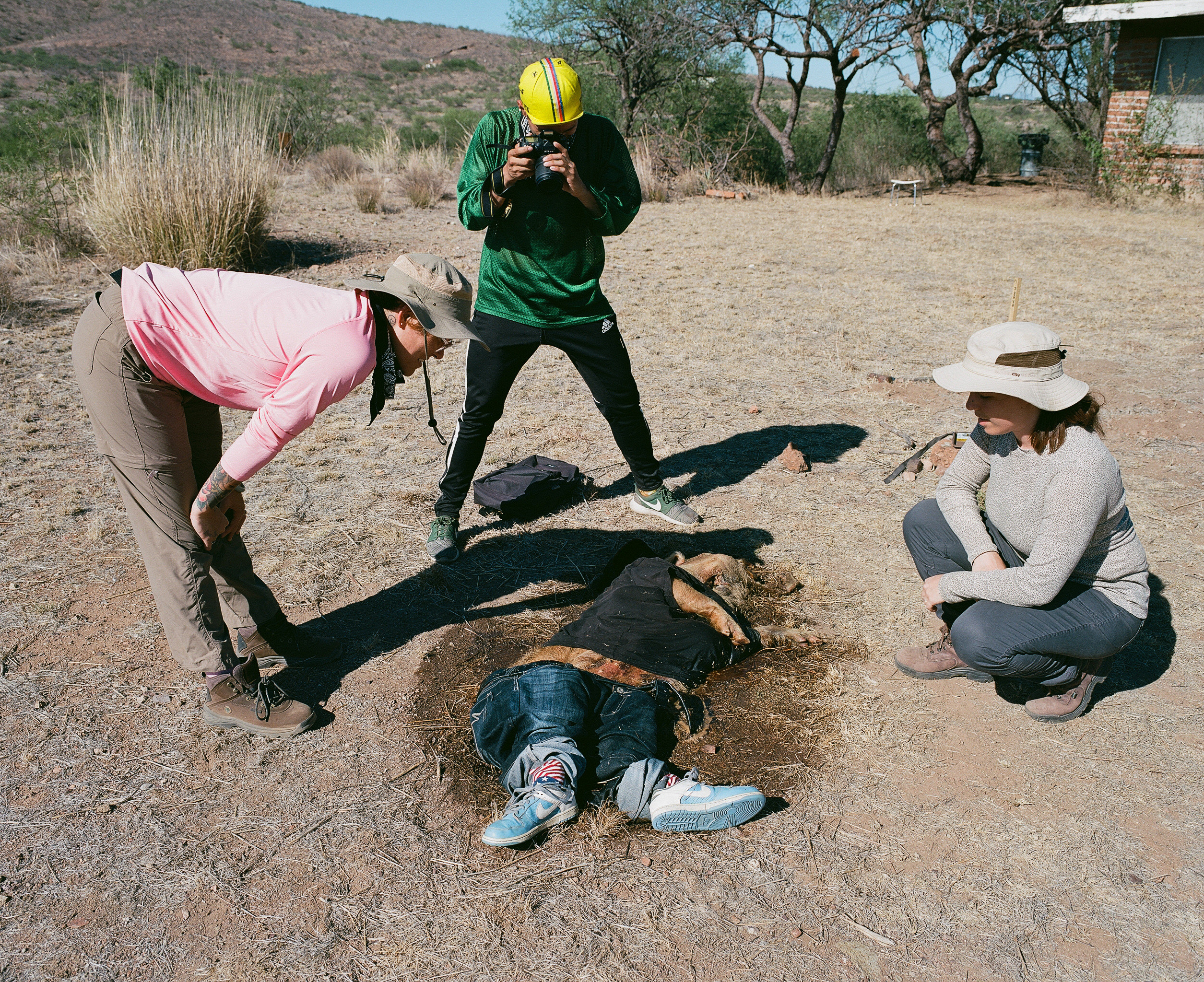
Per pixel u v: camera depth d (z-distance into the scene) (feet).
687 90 66.08
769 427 18.47
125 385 8.23
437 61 294.46
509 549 13.70
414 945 7.10
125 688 10.18
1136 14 47.62
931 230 41.98
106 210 29.32
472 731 9.34
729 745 9.37
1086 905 7.46
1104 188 51.37
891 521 14.40
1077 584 9.23
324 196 48.08
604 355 13.12
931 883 7.68
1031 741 9.46
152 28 298.35
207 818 8.38
